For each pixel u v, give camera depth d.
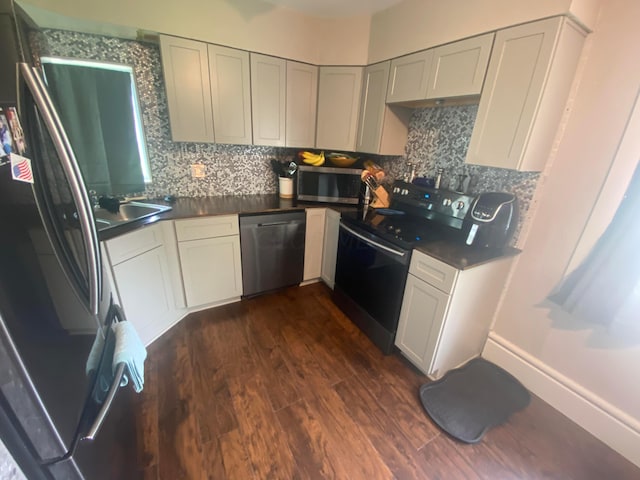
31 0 1.44
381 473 1.24
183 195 2.40
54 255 0.71
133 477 1.05
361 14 2.12
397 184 2.22
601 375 1.43
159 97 2.11
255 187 2.71
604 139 1.31
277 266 2.45
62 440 0.65
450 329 1.57
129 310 1.69
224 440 1.33
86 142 1.85
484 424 1.48
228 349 1.90
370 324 2.02
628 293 1.25
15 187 0.60
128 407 1.11
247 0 1.93
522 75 1.32
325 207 2.45
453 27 1.58
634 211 1.21
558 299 1.52
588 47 1.32
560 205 1.49
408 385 1.70
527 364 1.72
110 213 1.89
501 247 1.63
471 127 1.87
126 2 1.64
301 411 1.50
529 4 1.26
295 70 2.24
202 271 2.12
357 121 2.38
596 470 1.31
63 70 1.71
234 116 2.13
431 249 1.56
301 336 2.06
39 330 0.62
